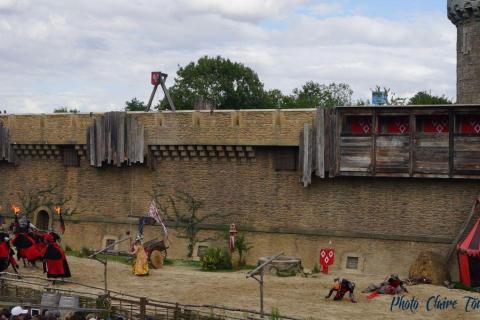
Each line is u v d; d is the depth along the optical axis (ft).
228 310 85.71
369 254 115.85
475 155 107.86
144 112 131.03
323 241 118.83
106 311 77.10
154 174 132.26
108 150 133.49
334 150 115.85
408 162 111.45
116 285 104.22
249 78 269.03
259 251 122.83
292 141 119.44
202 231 127.85
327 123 116.47
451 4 141.08
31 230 121.80
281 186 122.01
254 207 123.95
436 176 109.91
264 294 98.22
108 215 136.36
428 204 112.68
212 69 265.54
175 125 128.47
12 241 116.67
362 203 116.67
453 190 111.24
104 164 136.67
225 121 124.57
